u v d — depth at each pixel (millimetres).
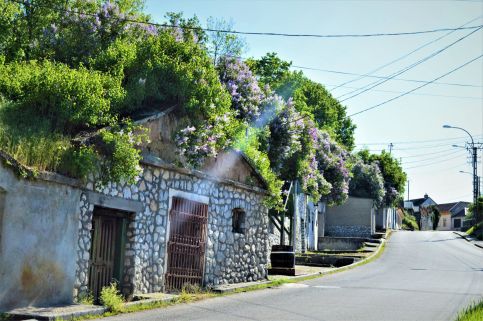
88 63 17625
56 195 11297
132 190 13516
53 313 10227
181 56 16297
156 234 14289
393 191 69500
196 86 15641
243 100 21812
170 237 14836
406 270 27062
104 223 13000
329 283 19922
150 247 14062
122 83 15688
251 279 18781
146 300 12797
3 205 10195
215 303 13734
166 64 15680
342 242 46375
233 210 18203
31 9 18859
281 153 25984
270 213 28516
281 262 22047
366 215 58406
